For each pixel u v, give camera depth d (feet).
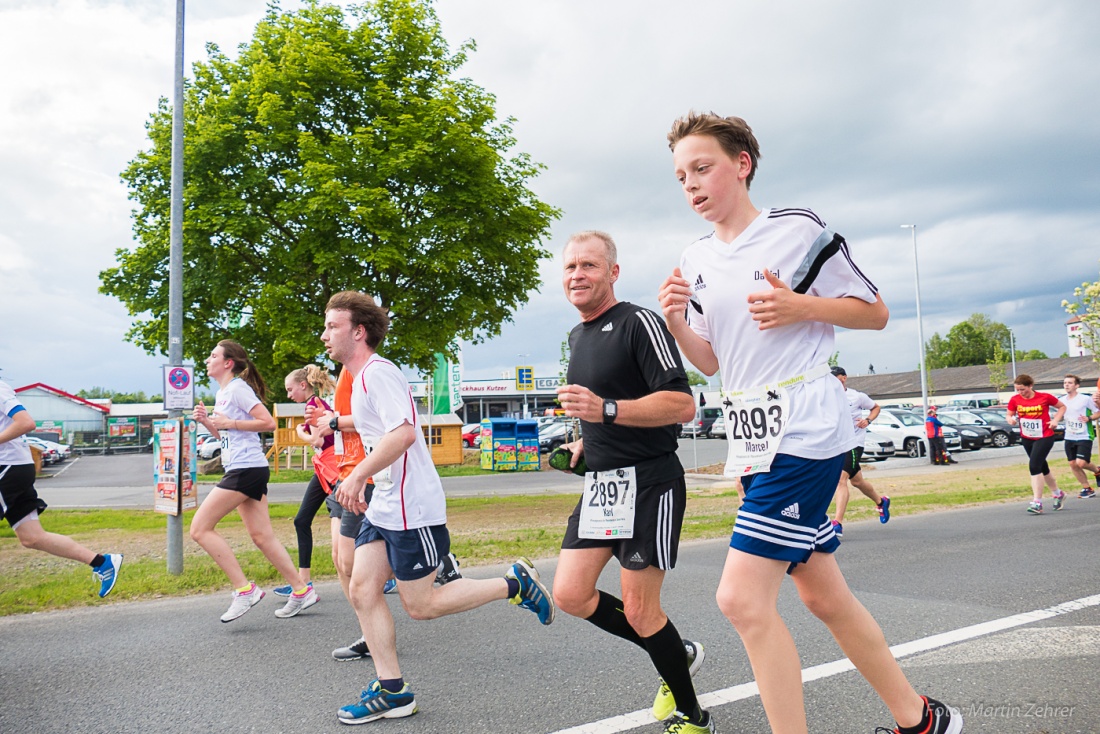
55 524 37.86
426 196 50.19
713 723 10.23
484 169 52.29
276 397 91.50
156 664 14.17
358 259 48.11
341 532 15.28
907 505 37.99
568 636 15.51
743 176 8.34
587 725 10.56
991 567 21.34
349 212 47.57
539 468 89.86
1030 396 33.53
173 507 23.17
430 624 16.80
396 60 53.42
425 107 51.39
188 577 22.21
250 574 22.76
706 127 8.19
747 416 7.95
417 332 51.75
